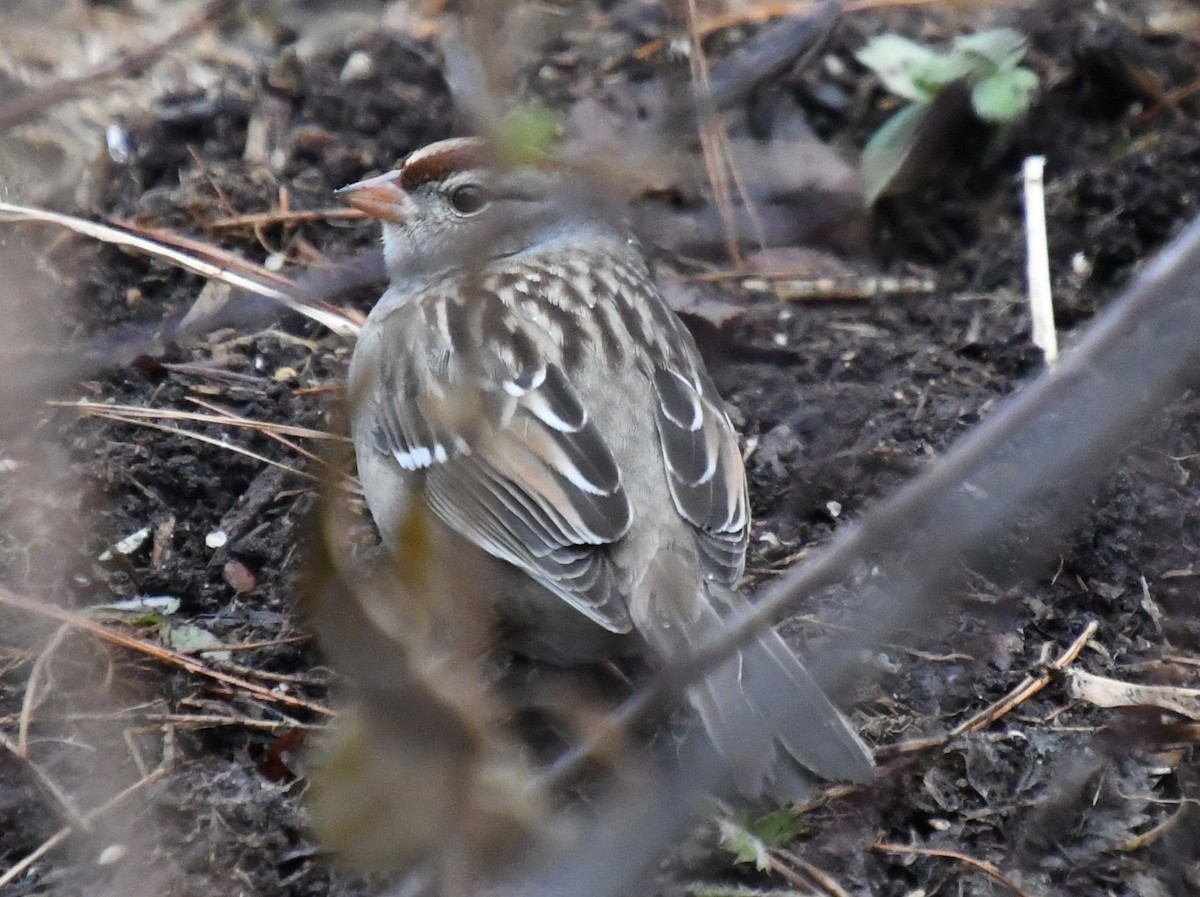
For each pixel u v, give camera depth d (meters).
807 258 13.09
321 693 9.66
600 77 13.65
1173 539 10.71
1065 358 6.34
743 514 9.55
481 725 6.77
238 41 14.31
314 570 7.56
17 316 10.85
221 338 11.95
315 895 8.66
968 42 13.35
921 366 12.21
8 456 10.75
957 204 13.47
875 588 9.27
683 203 12.96
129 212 12.80
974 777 9.34
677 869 8.80
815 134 13.70
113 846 8.66
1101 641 10.23
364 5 14.66
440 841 6.52
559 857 7.40
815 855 8.95
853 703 9.64
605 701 9.70
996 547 10.20
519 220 10.77
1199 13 14.52
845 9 14.34
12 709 9.33
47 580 10.12
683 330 10.76
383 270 10.99
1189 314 7.07
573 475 9.36
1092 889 8.92
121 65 11.41
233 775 9.09
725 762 6.48
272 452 11.21
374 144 13.46
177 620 10.14
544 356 9.79
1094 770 9.33
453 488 9.63
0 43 13.75
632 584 9.17
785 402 11.89
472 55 6.27
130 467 10.90
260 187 13.04
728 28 14.31
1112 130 13.80
